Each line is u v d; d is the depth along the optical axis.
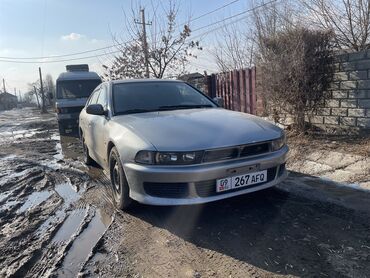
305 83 6.60
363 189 4.21
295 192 4.29
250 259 2.86
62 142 11.59
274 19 10.33
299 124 7.12
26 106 100.44
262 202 4.02
